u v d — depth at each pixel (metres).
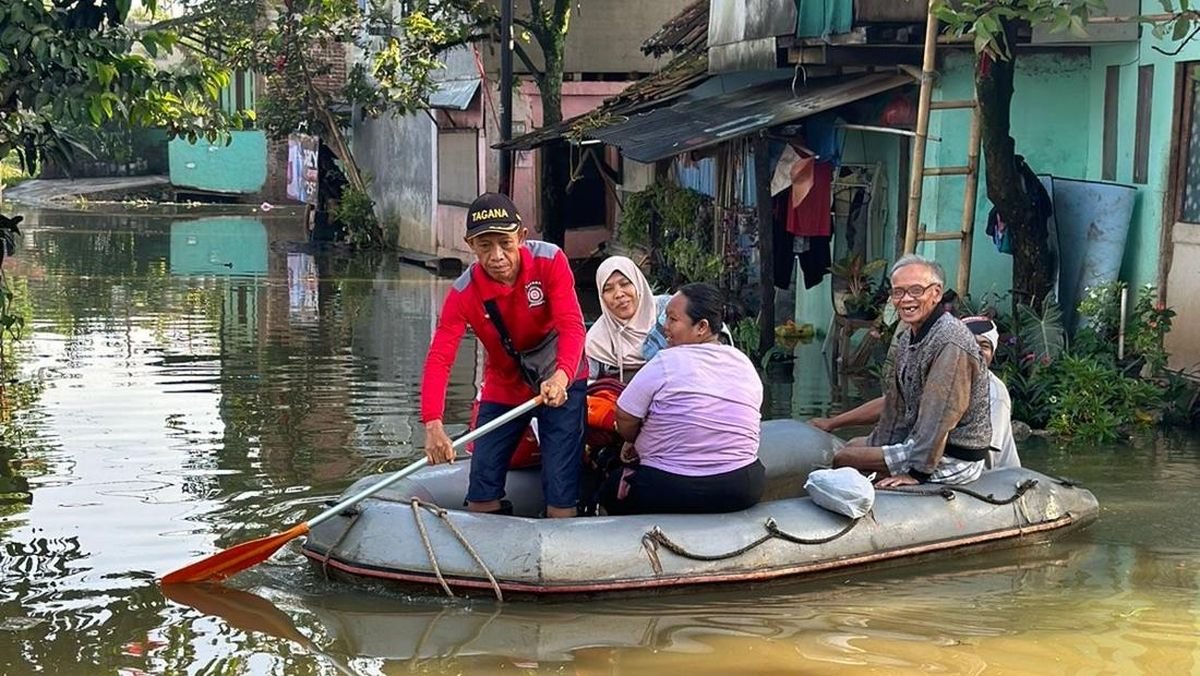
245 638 5.73
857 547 6.68
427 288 19.42
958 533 6.95
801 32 12.19
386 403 10.83
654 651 5.57
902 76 12.10
